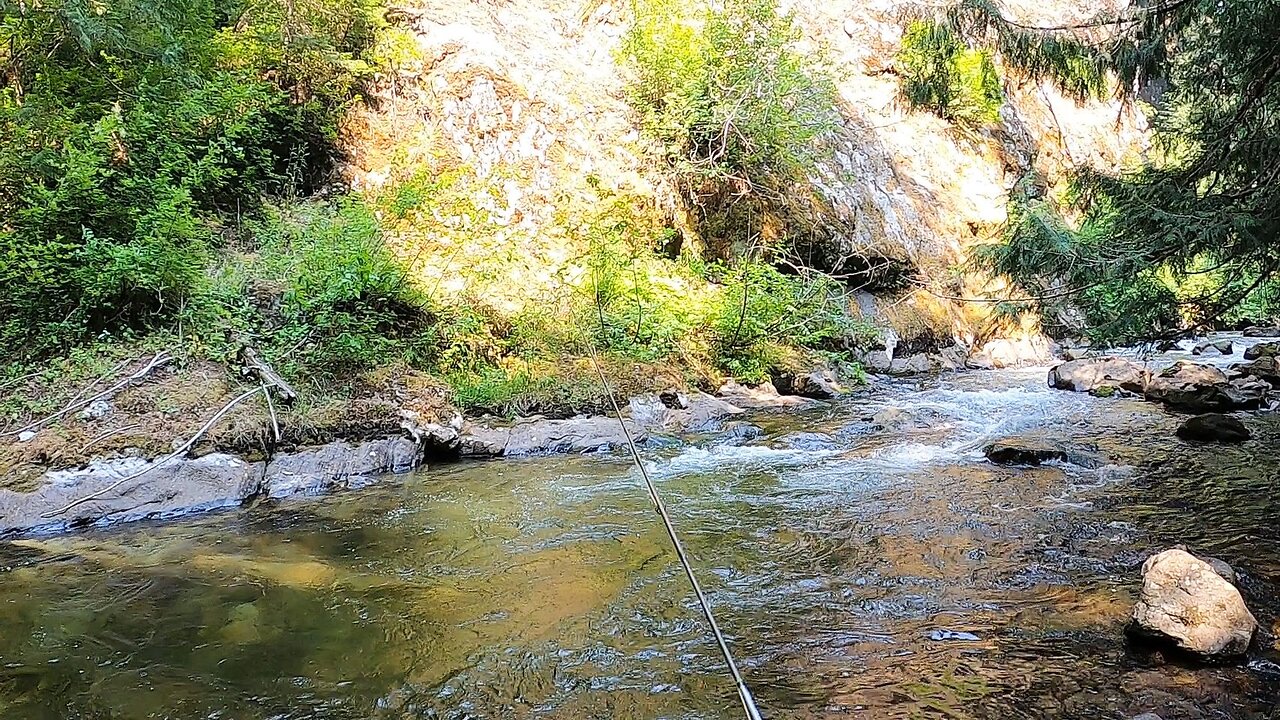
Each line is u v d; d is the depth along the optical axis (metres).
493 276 9.18
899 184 15.19
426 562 4.31
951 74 7.68
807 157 13.10
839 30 17.47
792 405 9.45
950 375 12.12
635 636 3.38
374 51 10.74
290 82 9.97
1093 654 3.07
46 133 7.20
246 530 4.91
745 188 12.38
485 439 7.01
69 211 6.68
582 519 5.08
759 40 12.11
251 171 8.78
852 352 11.91
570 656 3.20
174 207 7.17
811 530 4.77
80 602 3.79
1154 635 3.05
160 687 2.98
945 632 3.33
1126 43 6.46
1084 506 5.06
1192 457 6.25
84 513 5.02
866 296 13.27
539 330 8.95
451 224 9.80
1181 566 3.17
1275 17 5.36
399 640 3.36
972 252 7.22
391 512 5.27
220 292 7.08
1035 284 6.75
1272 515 4.71
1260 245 5.66
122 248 6.38
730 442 7.48
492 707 2.82
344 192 9.74
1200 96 6.44
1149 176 6.36
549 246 10.48
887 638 3.29
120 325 6.70
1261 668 2.89
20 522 4.83
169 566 4.26
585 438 7.27
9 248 6.38
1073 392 10.14
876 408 9.15
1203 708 2.65
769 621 3.50
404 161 10.31
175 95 8.19
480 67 11.29
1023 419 8.28
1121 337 6.43
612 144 11.97
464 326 8.19
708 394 9.28
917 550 4.36
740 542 4.58
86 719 2.75
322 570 4.20
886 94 16.58
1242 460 6.07
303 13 9.91
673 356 9.55
